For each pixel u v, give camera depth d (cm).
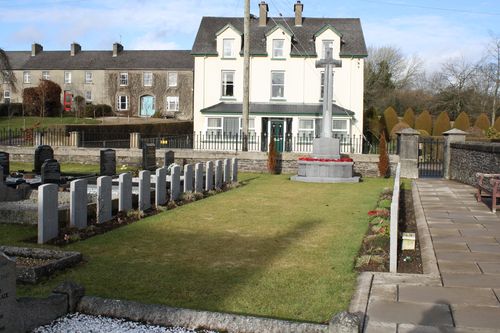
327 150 2188
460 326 532
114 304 549
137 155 2458
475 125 4816
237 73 3744
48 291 632
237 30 3725
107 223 1077
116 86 6381
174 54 6606
